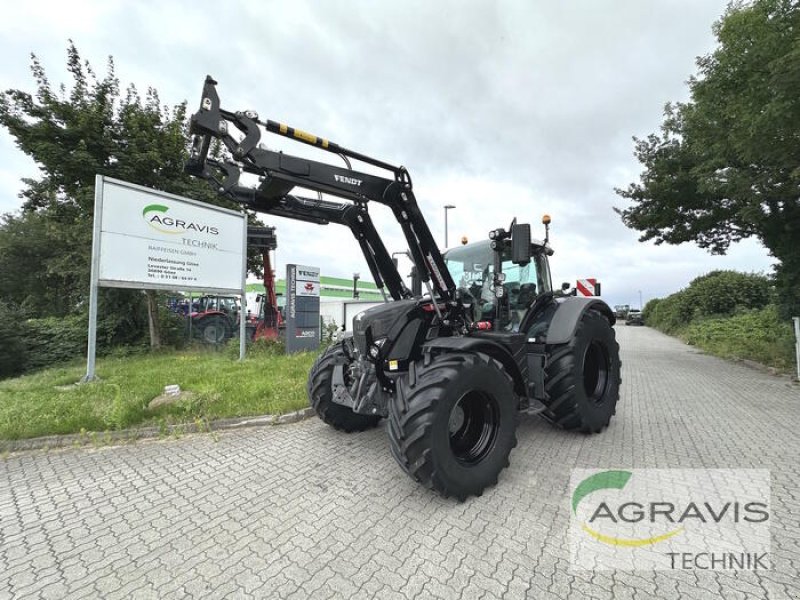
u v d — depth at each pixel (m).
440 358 3.02
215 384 6.00
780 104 5.82
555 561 2.17
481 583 2.00
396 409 2.83
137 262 7.39
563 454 3.74
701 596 1.90
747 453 3.71
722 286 19.55
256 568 2.14
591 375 4.72
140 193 7.43
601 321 4.62
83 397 5.34
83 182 10.29
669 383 7.34
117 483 3.23
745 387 6.89
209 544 2.37
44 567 2.17
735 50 6.87
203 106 2.75
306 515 2.69
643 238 12.68
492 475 3.00
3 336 8.91
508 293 4.21
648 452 3.77
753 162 7.71
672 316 22.75
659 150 10.92
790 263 9.23
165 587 2.00
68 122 10.00
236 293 8.84
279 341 10.93
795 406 5.50
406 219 3.51
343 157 3.25
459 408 3.25
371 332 3.44
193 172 3.06
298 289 10.17
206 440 4.21
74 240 11.14
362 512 2.71
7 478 3.33
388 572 2.09
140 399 4.99
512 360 3.53
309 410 5.01
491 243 4.20
